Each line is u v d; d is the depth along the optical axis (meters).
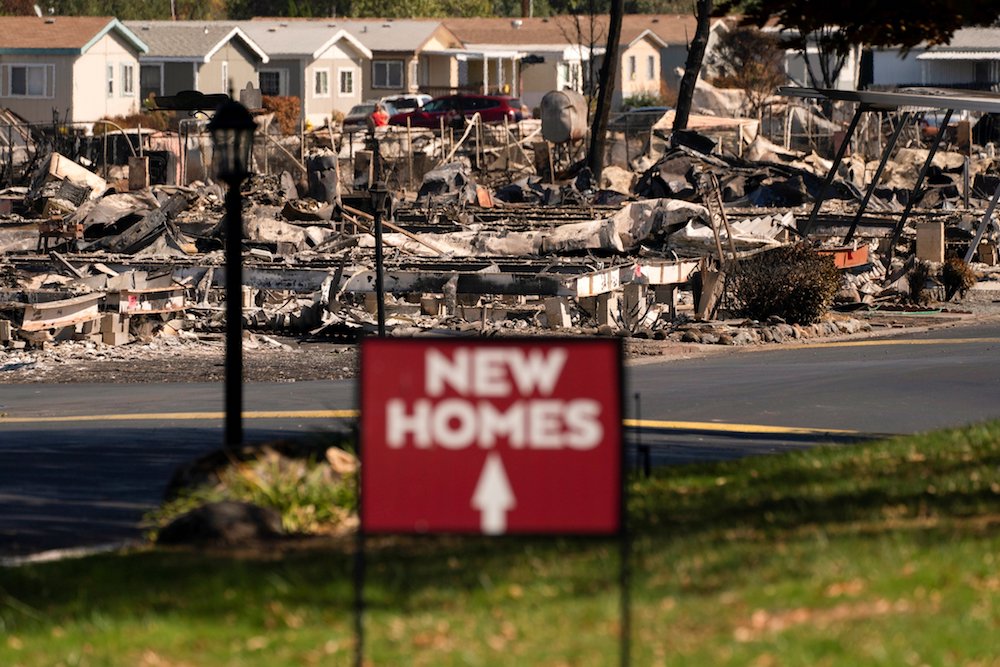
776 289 113.62
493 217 163.12
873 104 139.00
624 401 21.72
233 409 42.03
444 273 109.44
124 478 51.50
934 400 74.69
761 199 178.62
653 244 128.75
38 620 29.86
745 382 83.44
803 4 48.41
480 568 32.47
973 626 25.55
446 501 21.77
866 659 23.95
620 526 21.66
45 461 56.00
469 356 21.81
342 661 25.62
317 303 111.81
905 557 30.22
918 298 130.88
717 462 49.84
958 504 36.44
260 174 183.88
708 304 115.19
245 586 31.52
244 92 197.00
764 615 26.75
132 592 31.66
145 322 109.50
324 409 74.56
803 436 62.41
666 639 25.75
